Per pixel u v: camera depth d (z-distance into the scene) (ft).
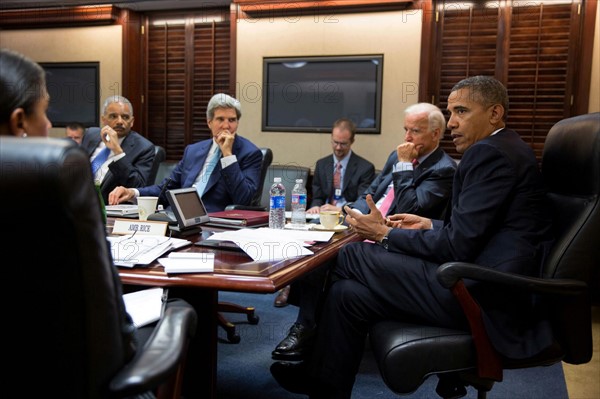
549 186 5.48
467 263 4.49
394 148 13.35
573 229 4.74
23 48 16.08
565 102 12.19
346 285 5.21
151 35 15.47
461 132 5.71
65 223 2.16
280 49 14.05
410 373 4.50
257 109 14.44
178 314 3.17
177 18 15.24
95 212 2.30
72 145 2.20
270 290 3.88
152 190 8.70
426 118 8.20
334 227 6.36
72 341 2.33
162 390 3.24
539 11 12.19
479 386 4.86
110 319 2.41
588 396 6.87
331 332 5.19
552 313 4.76
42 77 2.91
